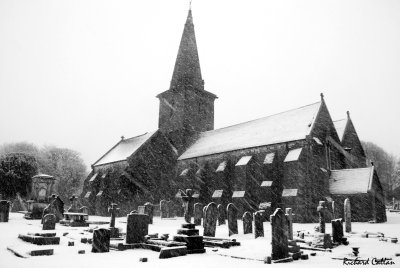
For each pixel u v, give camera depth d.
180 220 29.44
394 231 18.92
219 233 17.47
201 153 39.69
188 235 10.92
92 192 43.91
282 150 31.45
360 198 28.39
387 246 12.83
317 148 30.78
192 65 46.16
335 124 41.88
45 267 7.67
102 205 40.72
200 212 23.12
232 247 11.91
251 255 9.91
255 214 15.20
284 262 9.25
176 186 41.69
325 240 12.30
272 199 30.25
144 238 11.91
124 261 8.80
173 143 44.09
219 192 34.75
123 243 11.49
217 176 35.91
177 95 45.03
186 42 46.78
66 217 23.38
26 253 9.63
